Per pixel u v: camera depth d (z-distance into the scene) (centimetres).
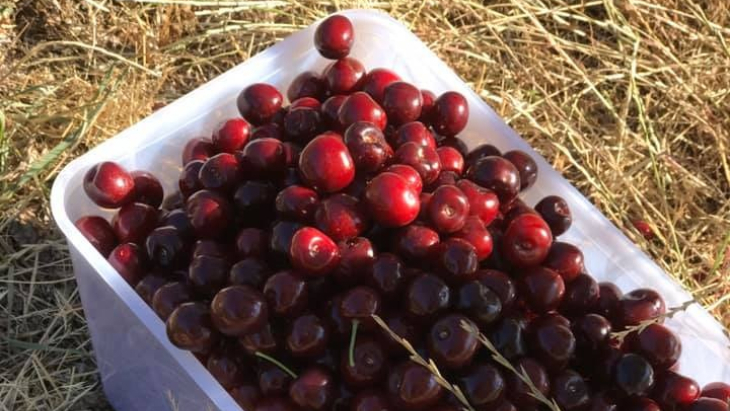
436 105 42
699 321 39
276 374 35
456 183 40
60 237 47
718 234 52
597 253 42
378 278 35
